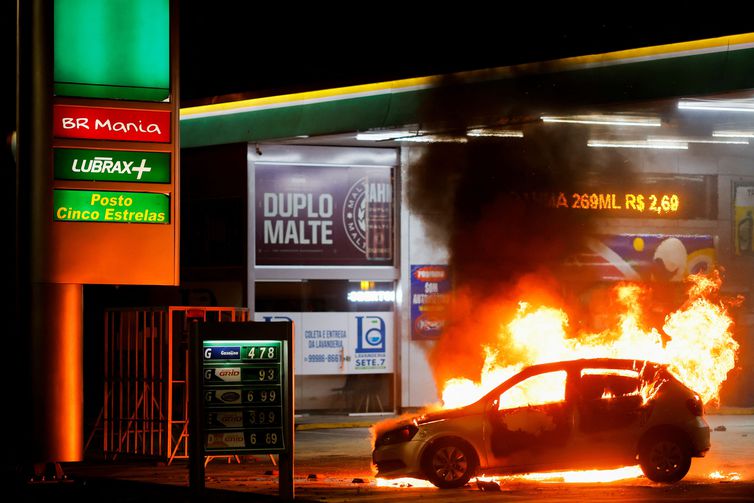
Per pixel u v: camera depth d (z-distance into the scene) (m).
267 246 35.12
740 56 26.53
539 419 18.59
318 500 16.77
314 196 35.56
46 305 18.86
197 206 36.44
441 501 16.62
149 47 19.61
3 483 18.86
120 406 24.27
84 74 19.22
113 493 17.72
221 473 21.31
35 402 18.80
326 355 35.78
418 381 35.97
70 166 19.00
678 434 18.59
